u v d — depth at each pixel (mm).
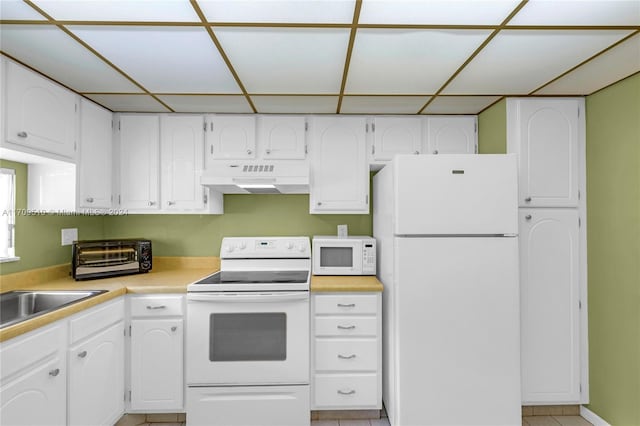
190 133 2607
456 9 1342
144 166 2582
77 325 1729
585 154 2277
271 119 2635
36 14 1364
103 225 2889
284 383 2146
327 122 2635
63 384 1643
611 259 2086
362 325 2197
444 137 2652
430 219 1990
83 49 1646
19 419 1401
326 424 2215
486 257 1990
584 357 2252
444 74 1945
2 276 1969
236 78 1993
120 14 1368
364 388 2189
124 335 2145
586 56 1729
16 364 1382
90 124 2301
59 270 2383
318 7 1324
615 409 2061
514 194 1990
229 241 2725
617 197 2049
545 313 2246
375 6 1320
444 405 1987
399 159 2002
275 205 2930
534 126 2279
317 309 2195
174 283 2256
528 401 2236
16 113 1720
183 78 1989
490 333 1988
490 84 2082
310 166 2629
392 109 2541
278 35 1529
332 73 1929
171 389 2150
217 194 2754
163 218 2904
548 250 2254
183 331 2168
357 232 2936
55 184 2158
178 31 1494
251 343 2154
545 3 1302
